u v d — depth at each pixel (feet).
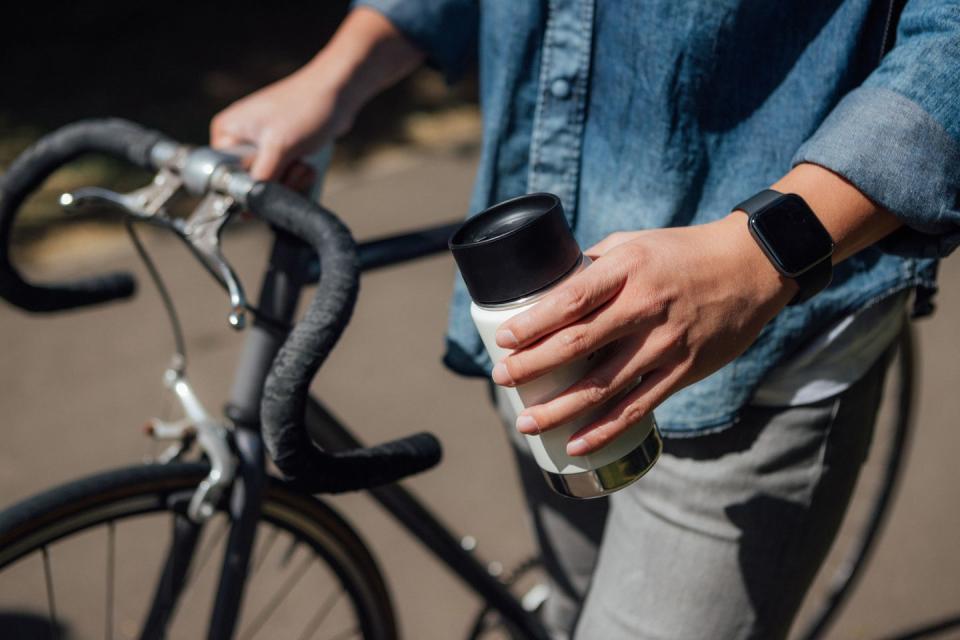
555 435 2.62
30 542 3.49
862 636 6.76
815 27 3.10
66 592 7.00
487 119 3.59
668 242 2.55
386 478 3.03
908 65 2.71
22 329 10.19
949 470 8.22
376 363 9.71
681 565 3.56
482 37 3.58
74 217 12.12
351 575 4.51
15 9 17.80
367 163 13.89
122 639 6.70
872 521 6.39
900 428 6.25
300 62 16.61
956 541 7.52
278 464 2.72
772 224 2.59
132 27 17.40
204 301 10.66
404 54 4.08
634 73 3.23
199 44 16.97
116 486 3.61
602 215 3.45
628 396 2.57
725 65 3.14
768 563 3.53
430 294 10.80
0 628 6.66
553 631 4.93
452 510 7.91
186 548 3.82
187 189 3.41
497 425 8.90
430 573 7.37
